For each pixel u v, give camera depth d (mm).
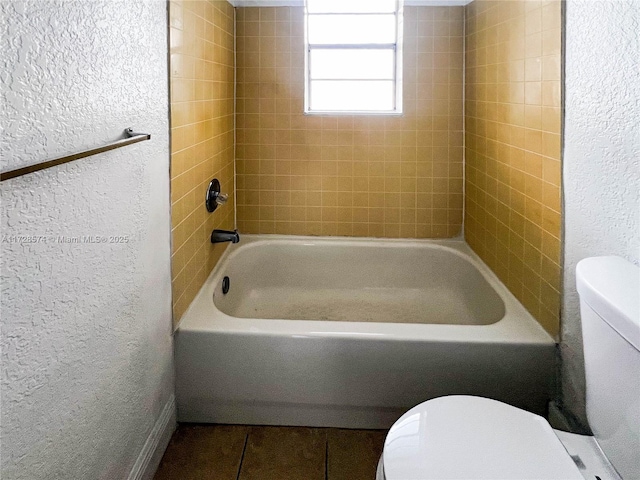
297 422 2031
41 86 990
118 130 1355
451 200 3070
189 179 2076
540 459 1136
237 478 1757
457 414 1295
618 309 1121
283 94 2998
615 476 1243
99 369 1284
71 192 1115
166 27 1743
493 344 1893
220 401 2018
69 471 1146
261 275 3088
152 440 1733
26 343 963
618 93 1399
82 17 1148
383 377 1946
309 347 1942
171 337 1922
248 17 2936
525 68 2051
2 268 887
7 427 914
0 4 862
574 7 1641
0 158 872
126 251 1437
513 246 2260
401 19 2938
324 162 3059
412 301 2988
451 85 2963
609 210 1479
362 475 1779
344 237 3125
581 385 1686
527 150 2053
